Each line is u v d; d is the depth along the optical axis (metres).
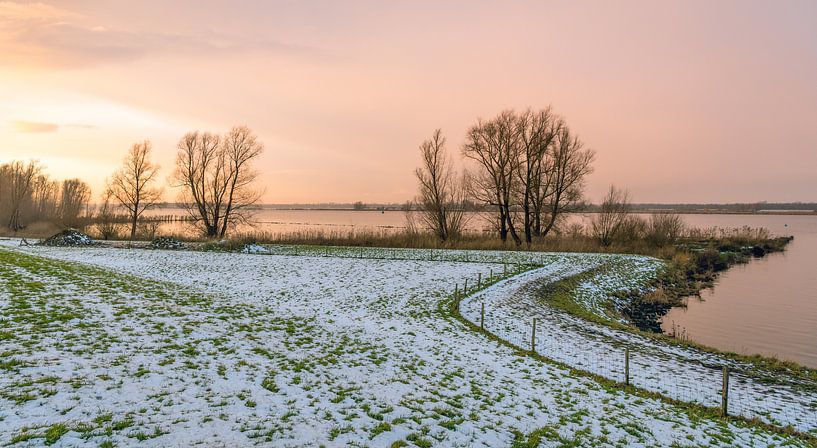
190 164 59.94
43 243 46.19
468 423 9.78
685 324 25.47
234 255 40.34
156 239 46.03
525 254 42.84
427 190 55.69
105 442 6.96
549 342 18.77
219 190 61.22
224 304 20.69
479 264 36.59
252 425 8.32
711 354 17.61
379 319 20.95
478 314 22.80
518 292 27.72
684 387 14.12
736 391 13.89
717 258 49.28
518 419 10.45
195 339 13.86
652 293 32.25
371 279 30.58
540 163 52.06
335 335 17.25
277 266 34.78
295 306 22.70
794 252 62.78
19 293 16.33
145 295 19.94
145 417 8.10
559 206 55.03
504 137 51.66
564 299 26.95
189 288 24.95
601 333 20.33
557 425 10.30
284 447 7.57
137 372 10.34
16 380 8.90
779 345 21.56
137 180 62.41
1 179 77.69
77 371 9.84
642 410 11.92
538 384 13.48
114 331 13.35
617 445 9.51
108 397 8.77
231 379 10.82
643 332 20.64
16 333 11.81
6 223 73.88
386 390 11.53
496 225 56.62
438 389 12.09
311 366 12.90
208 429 7.93
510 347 17.77
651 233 54.31
